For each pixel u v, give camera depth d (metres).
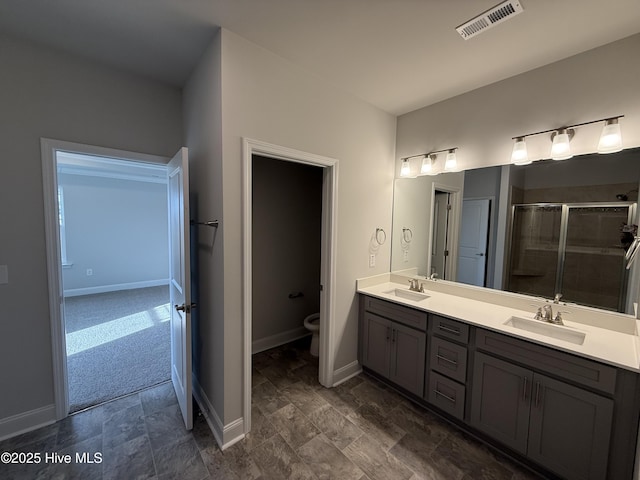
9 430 1.79
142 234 5.92
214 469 1.59
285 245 3.31
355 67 1.94
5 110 1.69
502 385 1.68
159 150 2.25
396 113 2.73
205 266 1.94
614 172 1.68
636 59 1.58
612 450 1.33
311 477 1.56
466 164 2.33
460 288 2.39
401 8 1.40
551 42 1.66
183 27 1.58
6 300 1.75
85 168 4.71
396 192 2.80
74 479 1.52
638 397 1.26
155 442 1.78
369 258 2.64
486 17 1.46
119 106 2.06
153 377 2.51
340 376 2.49
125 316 4.06
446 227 2.47
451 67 1.94
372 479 1.55
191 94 2.09
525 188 2.04
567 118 1.83
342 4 1.38
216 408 1.83
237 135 1.66
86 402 2.16
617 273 1.68
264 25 1.55
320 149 2.11
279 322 3.31
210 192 1.78
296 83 1.93
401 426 1.96
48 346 1.89
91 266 5.37
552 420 1.50
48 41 1.74
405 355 2.21
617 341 1.52
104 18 1.51
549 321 1.82
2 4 1.41
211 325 1.88
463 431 1.92
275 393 2.33
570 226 1.85
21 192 1.76
